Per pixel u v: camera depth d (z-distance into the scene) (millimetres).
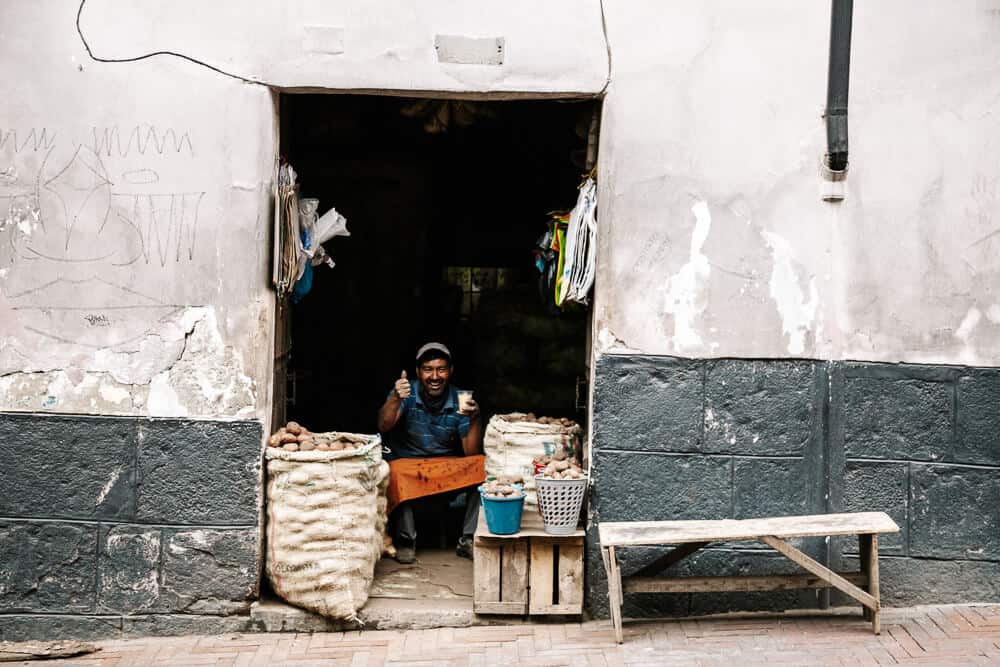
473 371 7223
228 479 4879
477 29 4863
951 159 4934
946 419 4953
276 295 5039
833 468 4938
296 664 4523
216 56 4832
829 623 4836
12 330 4844
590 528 4969
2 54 4805
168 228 4848
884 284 4930
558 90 4875
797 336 4930
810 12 4898
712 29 4891
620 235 4906
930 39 4918
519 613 4906
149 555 4883
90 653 4719
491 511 4797
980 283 4953
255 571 4902
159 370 4863
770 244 4914
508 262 7785
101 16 4809
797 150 4910
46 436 4852
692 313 4918
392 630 4926
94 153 4832
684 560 5004
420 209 7457
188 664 4547
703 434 4934
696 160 4895
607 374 4938
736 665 4363
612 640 4695
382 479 5297
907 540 4980
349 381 7578
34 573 4875
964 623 4773
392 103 6617
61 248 4840
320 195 7434
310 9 4840
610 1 4863
